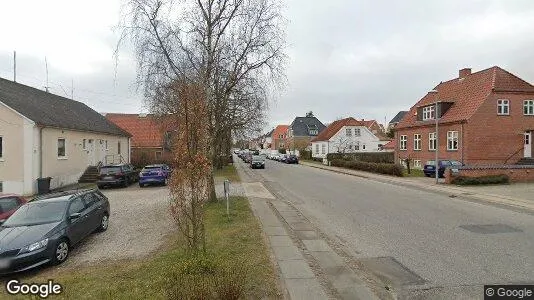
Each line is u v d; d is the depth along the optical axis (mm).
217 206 14641
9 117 21625
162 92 14664
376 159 48781
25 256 8211
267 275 6770
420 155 36594
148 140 43469
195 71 14242
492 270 7090
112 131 34625
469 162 29328
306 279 6629
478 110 29547
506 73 31156
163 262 7637
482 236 9703
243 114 25125
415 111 40250
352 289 6203
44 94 30141
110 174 24344
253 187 22531
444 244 8961
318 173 34469
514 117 30062
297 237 9812
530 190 19109
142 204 17266
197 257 6852
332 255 8172
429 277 6785
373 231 10438
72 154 26516
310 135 82250
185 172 7184
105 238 11133
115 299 5867
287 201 16547
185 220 7816
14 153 21625
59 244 8938
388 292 6145
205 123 7637
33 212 9758
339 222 11742
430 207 14461
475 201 16109
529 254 8070
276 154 73500
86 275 7465
